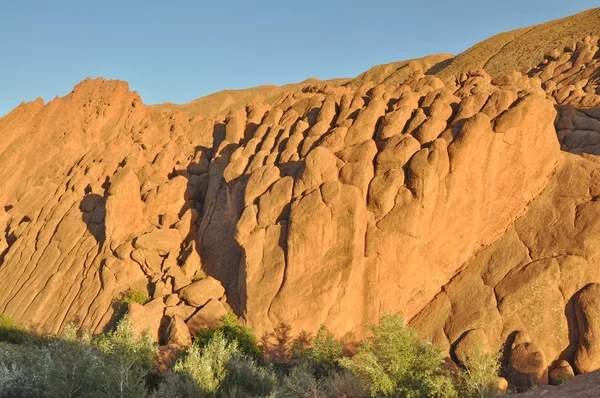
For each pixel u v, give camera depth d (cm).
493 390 1573
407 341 1647
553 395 1325
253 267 2489
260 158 2969
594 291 2202
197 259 2956
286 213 2544
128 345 2019
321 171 2528
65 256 3434
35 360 1792
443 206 2430
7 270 3706
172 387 1672
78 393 1593
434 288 2509
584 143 3253
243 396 1725
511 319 2306
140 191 3469
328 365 2112
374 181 2467
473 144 2428
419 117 2666
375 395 1530
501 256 2498
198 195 3541
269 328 2353
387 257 2391
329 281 2319
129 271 2975
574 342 2214
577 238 2347
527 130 2509
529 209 2581
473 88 3144
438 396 1475
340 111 3066
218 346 1992
